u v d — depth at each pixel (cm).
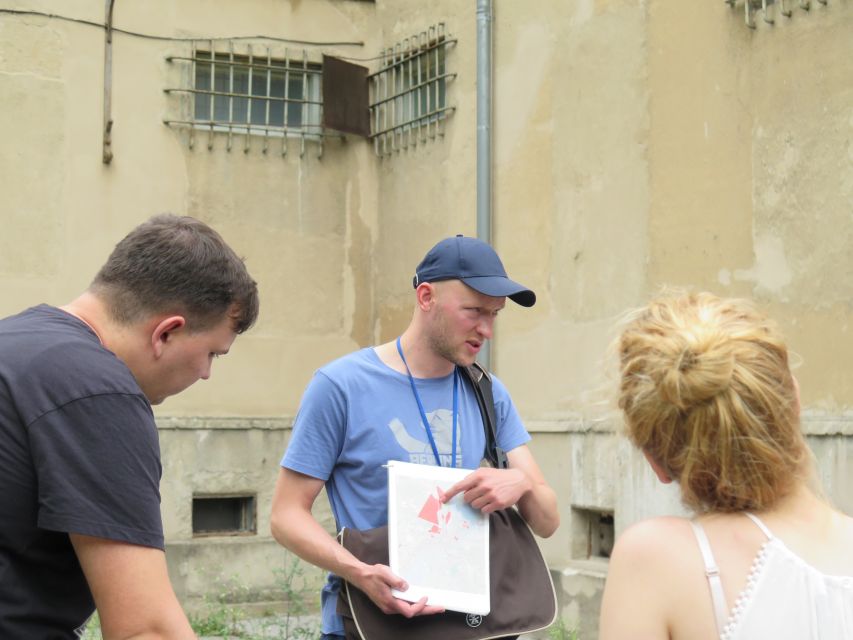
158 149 855
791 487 168
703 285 619
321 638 324
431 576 302
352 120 900
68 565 202
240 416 859
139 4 854
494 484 312
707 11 625
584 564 683
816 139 560
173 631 196
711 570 164
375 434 318
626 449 653
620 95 679
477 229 775
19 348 198
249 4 889
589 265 695
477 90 783
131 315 213
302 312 891
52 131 821
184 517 830
